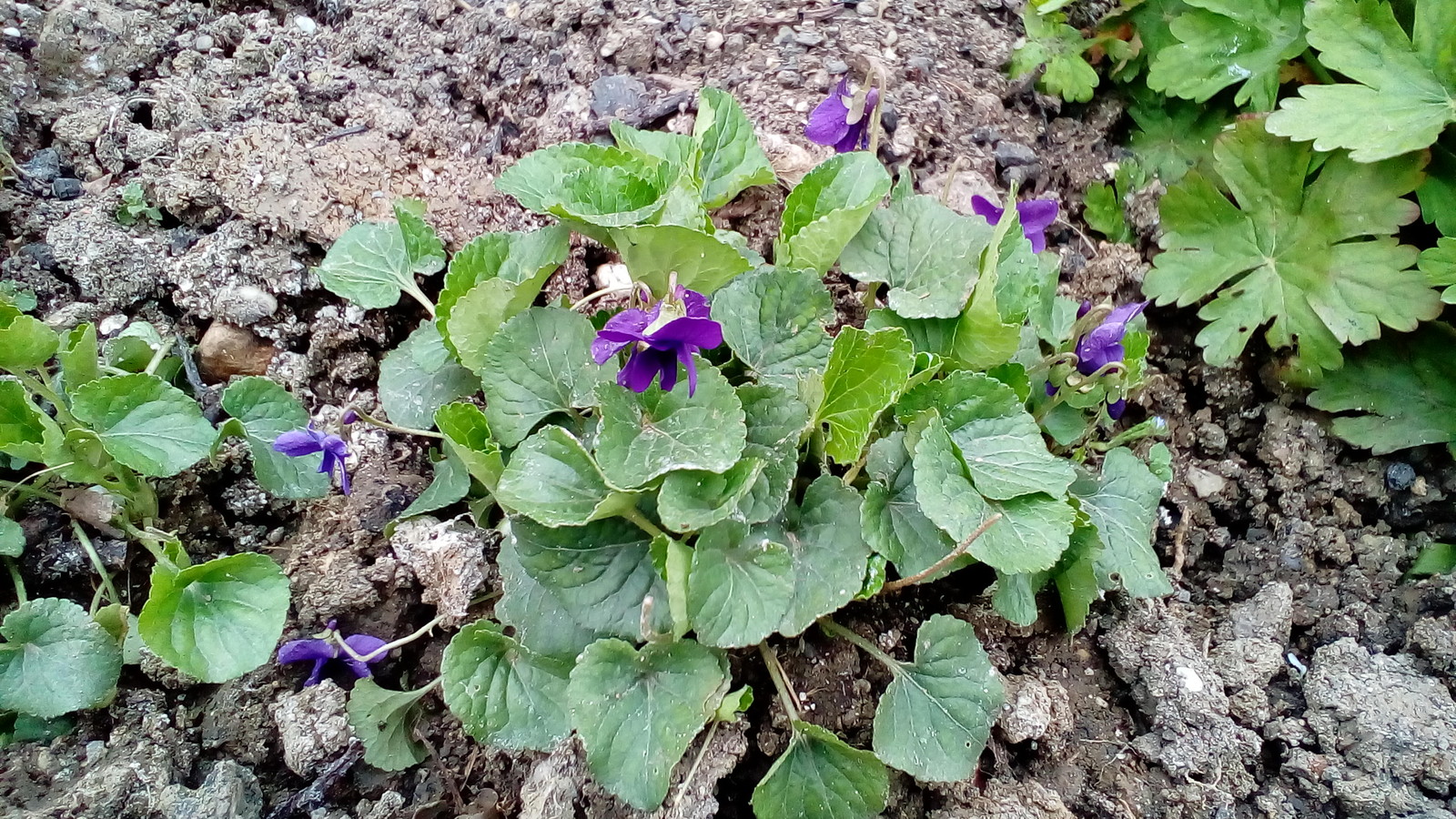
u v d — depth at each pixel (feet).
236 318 0.64
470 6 0.77
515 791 0.54
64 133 0.69
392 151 0.71
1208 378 0.72
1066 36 0.78
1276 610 0.61
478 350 0.54
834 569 0.49
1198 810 0.54
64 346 0.55
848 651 0.56
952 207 0.68
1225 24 0.74
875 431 0.55
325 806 0.54
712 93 0.62
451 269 0.55
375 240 0.62
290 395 0.60
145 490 0.58
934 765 0.48
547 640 0.49
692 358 0.45
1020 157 0.73
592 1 0.74
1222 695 0.57
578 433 0.53
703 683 0.47
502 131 0.73
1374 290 0.66
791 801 0.49
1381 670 0.57
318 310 0.66
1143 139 0.80
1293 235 0.69
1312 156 0.68
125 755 0.52
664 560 0.46
